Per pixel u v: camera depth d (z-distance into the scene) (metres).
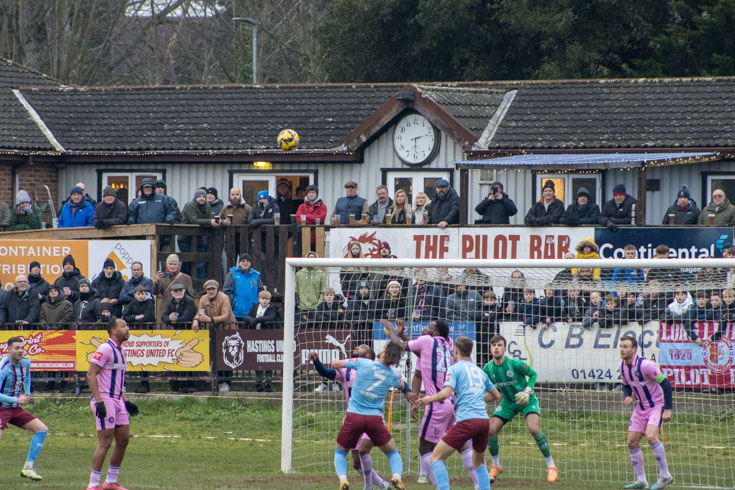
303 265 34.88
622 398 40.00
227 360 46.06
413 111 58.75
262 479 31.45
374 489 30.59
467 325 39.38
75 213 55.47
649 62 89.19
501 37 93.31
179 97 67.31
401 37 96.00
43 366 47.53
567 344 40.03
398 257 50.12
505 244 48.91
